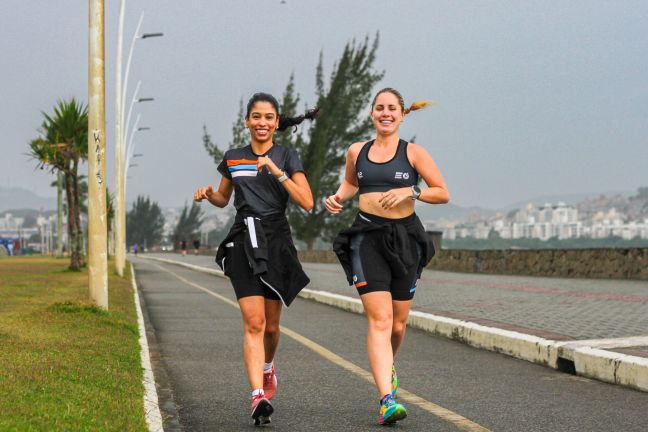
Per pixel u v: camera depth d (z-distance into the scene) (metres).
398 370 9.23
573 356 9.02
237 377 8.69
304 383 8.32
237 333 13.05
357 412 6.86
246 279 6.34
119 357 8.94
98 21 14.27
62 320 12.04
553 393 7.75
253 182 6.44
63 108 33.50
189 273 41.03
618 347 9.09
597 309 14.67
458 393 7.75
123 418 5.68
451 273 33.34
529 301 16.91
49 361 7.87
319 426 6.31
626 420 6.51
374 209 6.46
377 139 6.57
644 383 7.83
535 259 30.09
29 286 21.89
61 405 5.93
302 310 17.73
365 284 6.39
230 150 6.65
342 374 8.90
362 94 69.75
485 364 9.72
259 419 6.33
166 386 8.00
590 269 26.95
